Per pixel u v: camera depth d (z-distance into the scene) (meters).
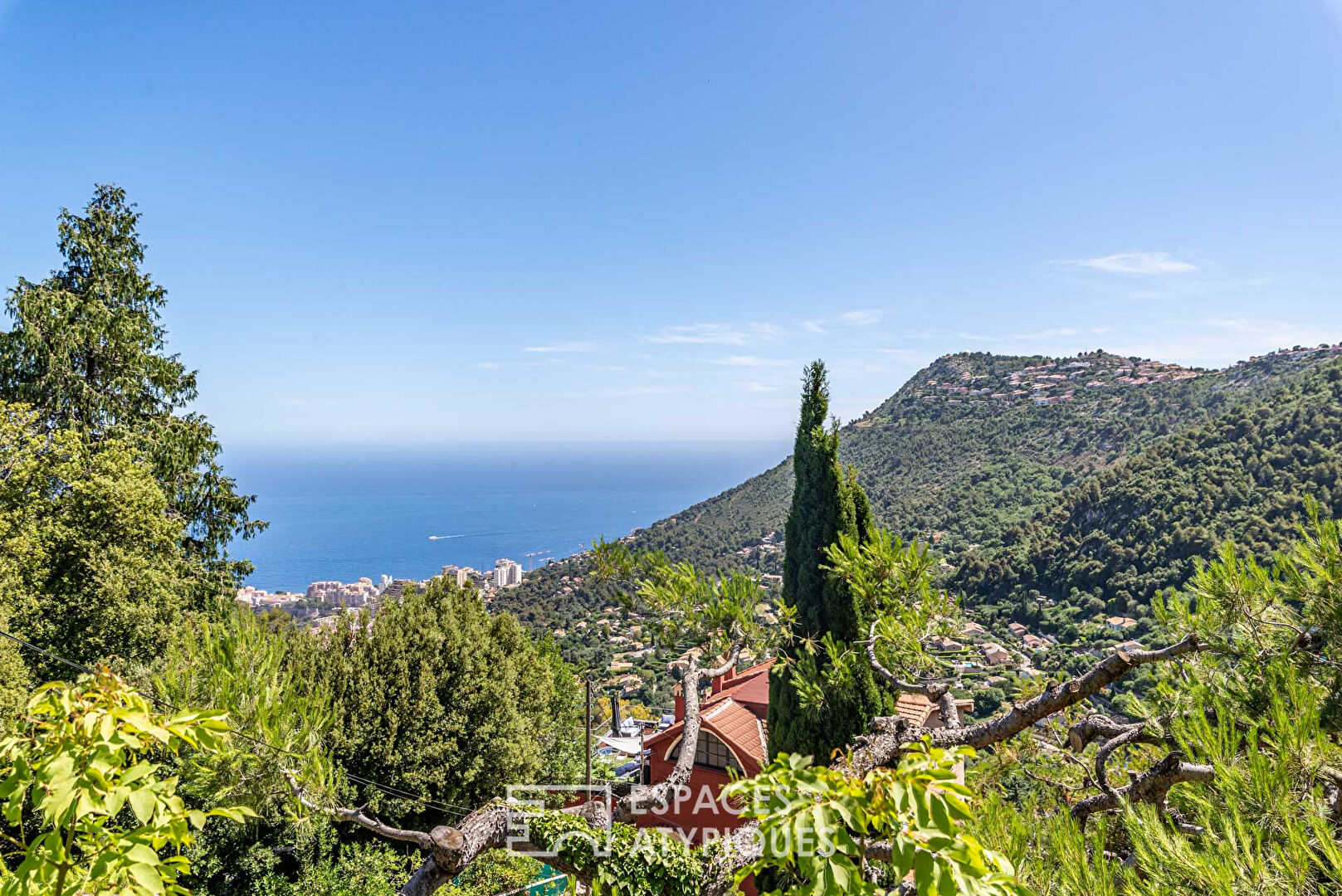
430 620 15.33
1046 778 7.86
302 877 11.62
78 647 14.98
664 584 7.38
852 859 2.66
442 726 14.31
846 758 2.73
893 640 6.91
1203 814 3.99
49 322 17.98
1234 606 5.36
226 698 7.22
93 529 15.87
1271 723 4.22
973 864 2.09
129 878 2.33
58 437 16.19
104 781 2.29
